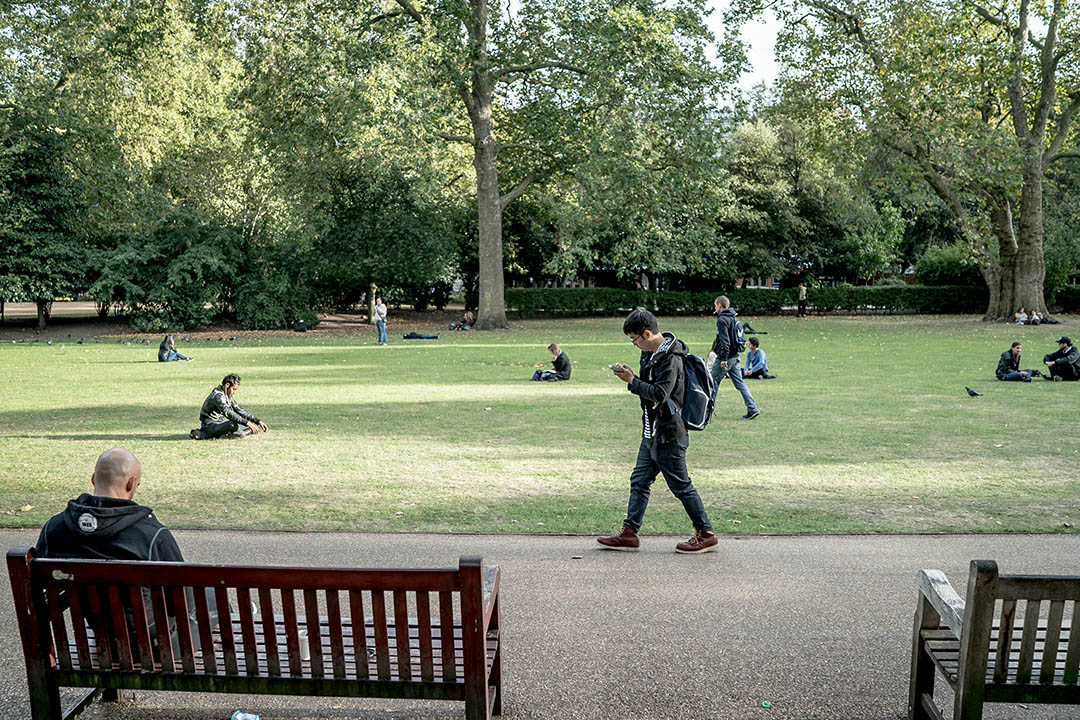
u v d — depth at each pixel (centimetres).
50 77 3628
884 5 3341
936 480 812
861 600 499
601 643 439
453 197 4150
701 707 368
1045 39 3216
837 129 3416
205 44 3378
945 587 336
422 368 2030
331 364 2155
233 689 316
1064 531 639
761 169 4775
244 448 1003
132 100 3528
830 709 366
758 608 488
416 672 315
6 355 2489
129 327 3859
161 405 1392
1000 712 366
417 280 4038
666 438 584
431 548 605
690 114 3234
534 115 3538
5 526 668
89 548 332
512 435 1088
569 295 4709
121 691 381
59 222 3709
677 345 590
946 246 5088
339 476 848
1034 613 293
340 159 3662
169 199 3925
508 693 383
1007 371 1647
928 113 3122
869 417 1209
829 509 710
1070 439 1022
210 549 600
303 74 3109
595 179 3177
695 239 3653
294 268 3922
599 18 3031
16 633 458
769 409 1295
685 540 629
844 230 4934
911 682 357
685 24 3206
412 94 2908
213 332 3719
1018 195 3391
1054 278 4469
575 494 771
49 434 1109
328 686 311
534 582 534
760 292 4828
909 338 2875
